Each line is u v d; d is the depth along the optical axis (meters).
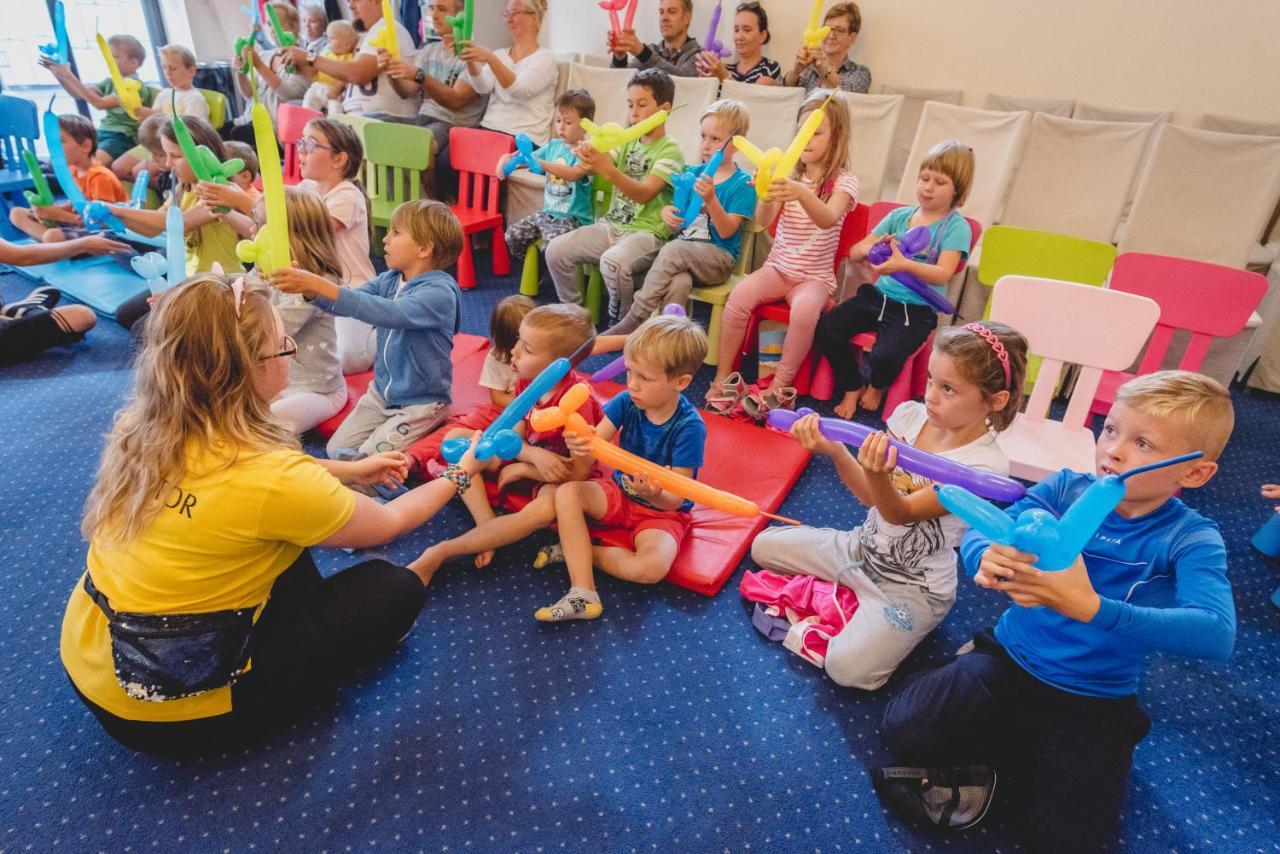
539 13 3.58
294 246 1.85
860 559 1.47
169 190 3.08
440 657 1.42
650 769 1.23
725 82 3.26
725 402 2.25
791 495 1.99
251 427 1.03
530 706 1.33
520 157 2.80
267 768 1.19
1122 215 3.14
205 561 1.01
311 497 1.03
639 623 1.53
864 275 2.68
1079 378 1.90
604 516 1.64
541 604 1.56
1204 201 2.68
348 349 2.27
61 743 1.21
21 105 3.59
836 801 1.20
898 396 2.36
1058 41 3.36
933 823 1.15
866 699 1.39
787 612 1.54
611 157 2.85
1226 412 0.98
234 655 1.07
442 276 1.86
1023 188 2.98
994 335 1.23
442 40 3.71
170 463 0.98
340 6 4.79
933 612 1.37
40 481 1.83
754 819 1.17
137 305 2.60
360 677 1.36
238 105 4.65
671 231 2.79
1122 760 1.10
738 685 1.41
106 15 4.59
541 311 1.68
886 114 3.07
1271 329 2.71
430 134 3.26
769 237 3.01
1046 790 1.10
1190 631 0.93
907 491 1.38
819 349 2.46
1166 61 3.21
